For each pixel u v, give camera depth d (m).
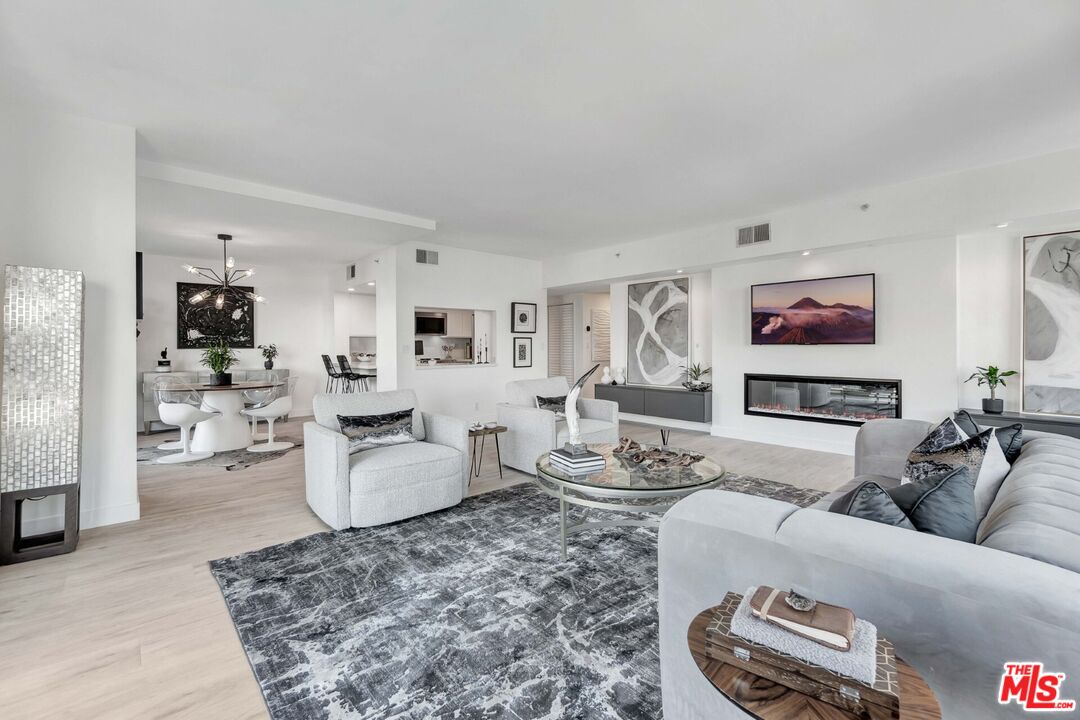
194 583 2.45
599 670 1.79
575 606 2.21
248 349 7.90
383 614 2.16
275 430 6.91
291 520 3.33
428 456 3.40
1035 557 1.02
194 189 4.06
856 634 0.92
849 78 2.64
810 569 1.11
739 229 5.54
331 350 8.55
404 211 5.15
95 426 3.16
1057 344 4.17
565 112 3.00
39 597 2.31
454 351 9.62
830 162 3.84
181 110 2.97
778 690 0.89
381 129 3.22
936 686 0.97
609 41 2.31
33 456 2.74
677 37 2.28
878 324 4.99
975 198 3.98
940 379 4.62
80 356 2.90
